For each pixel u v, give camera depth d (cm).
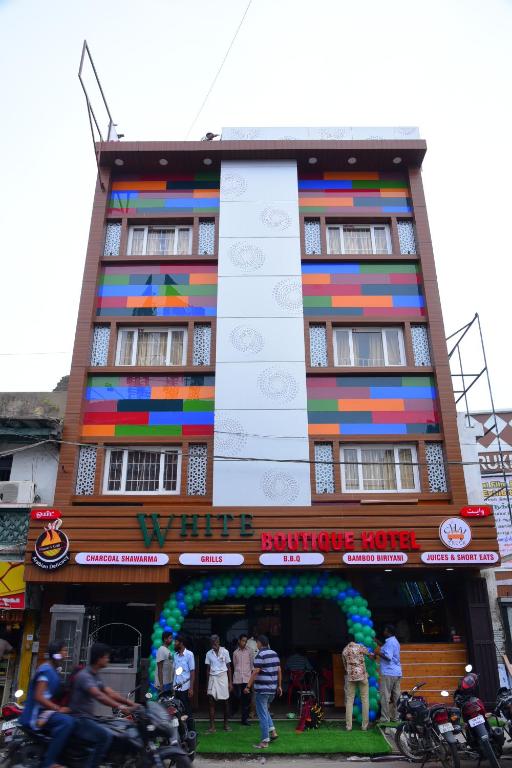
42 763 673
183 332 1709
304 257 1736
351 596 1366
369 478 1551
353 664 1206
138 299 1719
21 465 1567
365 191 1848
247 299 1672
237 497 1482
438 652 1409
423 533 1410
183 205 1834
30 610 1433
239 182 1803
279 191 1795
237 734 1157
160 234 1834
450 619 1505
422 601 1622
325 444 1567
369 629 1327
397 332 1703
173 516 1416
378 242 1814
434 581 1568
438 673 1392
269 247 1728
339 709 1409
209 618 1694
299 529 1410
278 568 1391
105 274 1748
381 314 1697
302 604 1711
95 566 1384
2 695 1406
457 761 860
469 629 1404
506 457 2072
